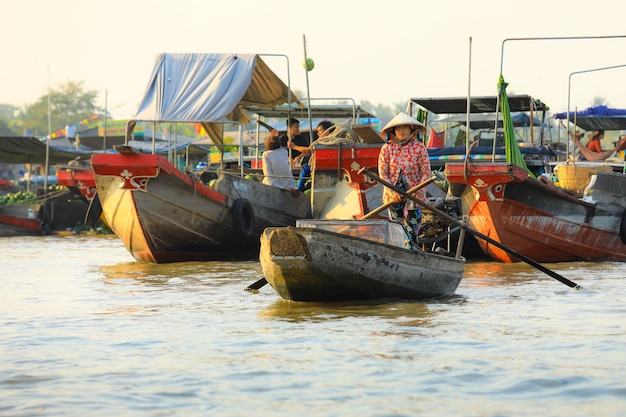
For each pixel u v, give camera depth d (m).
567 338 17.61
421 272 23.62
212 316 21.38
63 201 67.88
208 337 18.42
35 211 66.50
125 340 18.25
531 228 35.22
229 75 42.16
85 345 17.75
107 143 107.44
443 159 44.66
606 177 36.88
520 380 14.08
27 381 14.63
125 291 27.20
